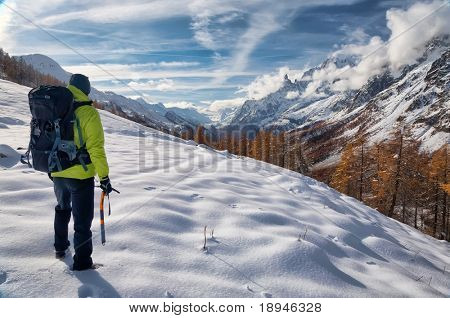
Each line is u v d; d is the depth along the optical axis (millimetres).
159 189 6895
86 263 3631
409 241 9211
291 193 9312
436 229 34406
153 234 4672
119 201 5828
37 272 3506
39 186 6184
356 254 5953
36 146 3568
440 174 31656
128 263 3875
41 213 4996
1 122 14109
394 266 6094
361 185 26750
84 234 3637
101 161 3539
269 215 6250
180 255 4273
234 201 6941
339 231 6703
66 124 3502
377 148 27906
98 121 3570
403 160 27984
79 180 3613
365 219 9734
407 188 29875
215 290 3650
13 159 7973
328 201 9438
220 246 4684
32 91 3570
